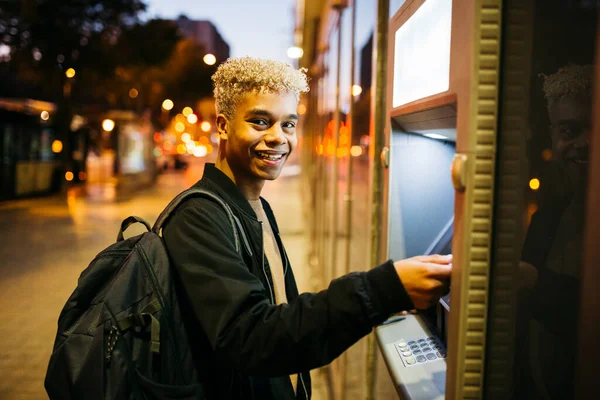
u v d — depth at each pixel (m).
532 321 0.86
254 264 1.29
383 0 2.10
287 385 1.41
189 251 1.16
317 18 8.09
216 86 1.39
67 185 19.69
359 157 2.84
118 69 19.83
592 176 0.73
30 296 6.07
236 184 1.40
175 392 1.17
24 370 4.17
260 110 1.29
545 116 0.83
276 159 1.33
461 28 0.95
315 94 8.95
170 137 45.44
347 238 3.32
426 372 1.30
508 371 0.90
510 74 0.88
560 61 0.80
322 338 1.01
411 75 1.34
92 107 21.58
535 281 0.86
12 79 23.20
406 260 1.06
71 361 1.13
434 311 1.55
